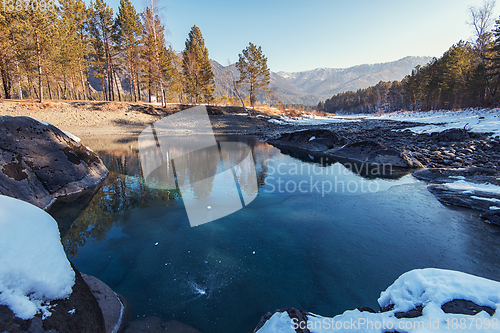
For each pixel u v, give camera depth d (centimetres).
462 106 3806
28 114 1911
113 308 203
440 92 4500
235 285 244
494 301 135
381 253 305
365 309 170
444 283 158
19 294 135
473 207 452
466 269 269
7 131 464
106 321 186
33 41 2069
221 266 275
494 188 517
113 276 258
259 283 248
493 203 447
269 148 1250
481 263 281
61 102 2212
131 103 2477
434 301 144
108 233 352
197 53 3525
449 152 955
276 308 216
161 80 2612
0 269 135
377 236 349
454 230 367
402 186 597
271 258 293
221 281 250
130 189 543
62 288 158
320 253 304
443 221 399
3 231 152
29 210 180
